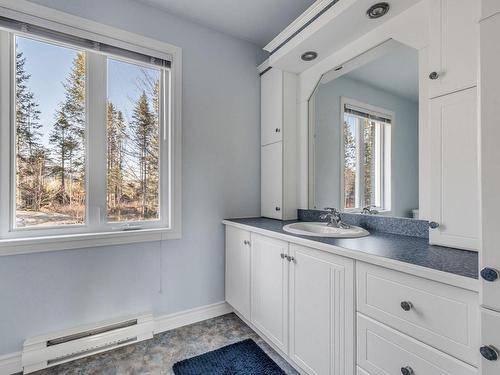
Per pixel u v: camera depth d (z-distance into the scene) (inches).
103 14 67.3
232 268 81.4
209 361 61.9
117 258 69.9
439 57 44.5
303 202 84.2
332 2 56.1
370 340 39.7
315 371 49.8
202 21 80.9
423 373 33.0
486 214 24.8
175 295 78.2
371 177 62.7
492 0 24.4
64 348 60.1
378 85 60.5
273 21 80.9
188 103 80.2
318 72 77.9
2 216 58.9
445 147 43.7
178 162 78.0
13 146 60.1
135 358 62.8
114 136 71.4
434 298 32.0
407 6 52.9
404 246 44.7
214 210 85.1
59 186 65.0
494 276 24.2
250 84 92.7
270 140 89.0
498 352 24.0
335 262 45.7
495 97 24.0
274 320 61.9
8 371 57.0
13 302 58.2
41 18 60.1
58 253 62.7
